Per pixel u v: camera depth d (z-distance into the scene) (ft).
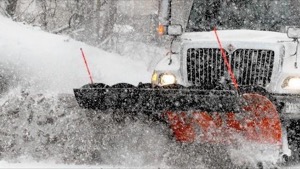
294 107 36.11
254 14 44.27
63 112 36.04
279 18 43.65
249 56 37.88
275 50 37.50
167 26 42.47
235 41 37.93
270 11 43.96
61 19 106.63
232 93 32.96
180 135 34.78
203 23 45.52
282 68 37.76
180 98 33.68
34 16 100.17
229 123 33.88
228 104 33.17
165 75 39.50
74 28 104.58
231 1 45.11
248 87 34.73
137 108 34.60
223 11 45.16
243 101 33.01
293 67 37.70
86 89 34.42
